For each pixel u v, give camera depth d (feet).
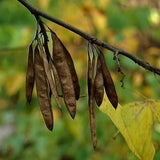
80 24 4.66
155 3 5.88
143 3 5.63
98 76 1.53
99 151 4.02
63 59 1.51
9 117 4.99
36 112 4.73
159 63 4.99
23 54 4.35
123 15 4.93
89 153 4.23
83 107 4.35
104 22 4.77
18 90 4.77
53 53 1.51
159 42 5.58
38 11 1.50
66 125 4.35
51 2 4.57
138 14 5.02
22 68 4.50
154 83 4.35
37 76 1.51
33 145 4.68
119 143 3.36
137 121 1.67
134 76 4.51
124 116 1.68
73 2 4.66
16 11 4.49
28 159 4.66
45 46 1.52
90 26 4.74
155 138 2.57
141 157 1.66
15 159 4.76
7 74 4.49
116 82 4.09
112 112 1.67
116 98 1.54
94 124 1.56
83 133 4.35
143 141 1.66
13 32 4.26
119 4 5.28
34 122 4.64
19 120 4.69
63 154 4.46
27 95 1.53
